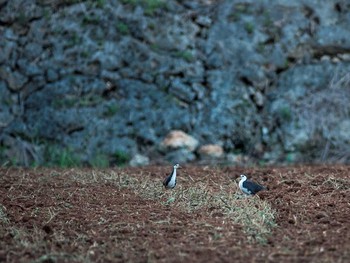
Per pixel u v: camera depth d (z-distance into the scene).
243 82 41.94
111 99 41.00
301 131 40.16
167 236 20.55
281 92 41.84
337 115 40.94
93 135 39.69
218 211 23.38
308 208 23.50
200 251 18.84
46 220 22.39
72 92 40.91
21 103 41.00
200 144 39.62
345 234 20.34
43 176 29.94
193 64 42.34
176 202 24.88
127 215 22.98
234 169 32.06
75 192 26.34
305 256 18.38
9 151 39.09
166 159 38.84
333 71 42.66
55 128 39.78
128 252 19.02
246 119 40.56
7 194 25.95
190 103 41.06
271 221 22.05
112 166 38.28
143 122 40.16
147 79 41.75
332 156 39.62
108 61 42.00
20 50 42.31
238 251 18.89
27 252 19.02
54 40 42.59
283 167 33.91
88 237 20.52
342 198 24.83
